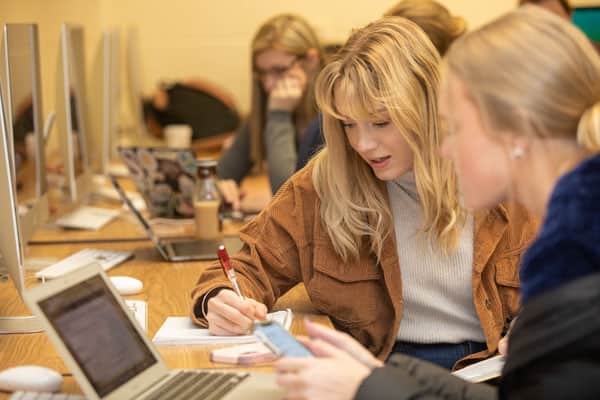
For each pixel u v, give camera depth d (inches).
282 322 73.3
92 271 59.5
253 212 129.3
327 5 195.9
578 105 46.4
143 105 194.1
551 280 43.8
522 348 43.8
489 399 53.9
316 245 77.9
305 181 79.4
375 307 77.9
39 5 150.9
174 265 98.4
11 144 72.1
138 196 143.5
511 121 46.6
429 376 55.7
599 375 41.3
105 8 195.8
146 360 59.0
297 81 139.9
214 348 67.9
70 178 118.9
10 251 71.8
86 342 55.0
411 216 77.3
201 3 197.0
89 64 184.7
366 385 49.1
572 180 44.8
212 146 191.5
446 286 77.2
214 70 199.5
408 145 73.0
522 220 77.0
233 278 72.6
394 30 72.8
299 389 49.3
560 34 47.3
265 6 197.0
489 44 47.9
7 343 69.6
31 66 101.2
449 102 49.3
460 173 49.6
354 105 70.6
